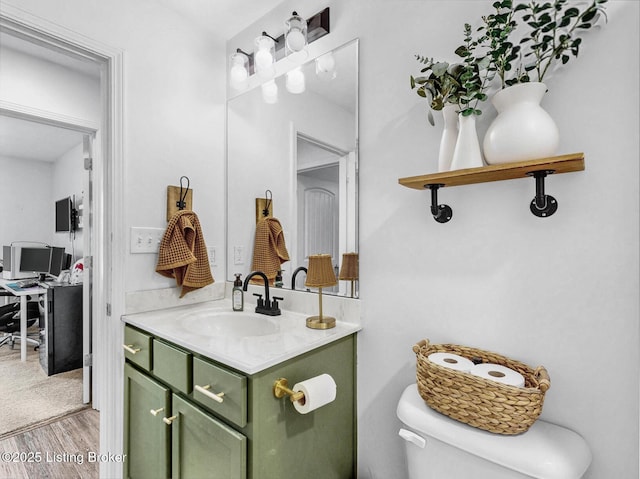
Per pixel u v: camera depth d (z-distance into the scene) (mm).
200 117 1837
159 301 1641
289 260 1624
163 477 1255
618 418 868
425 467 966
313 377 1154
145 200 1604
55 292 2799
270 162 1704
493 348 1061
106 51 1491
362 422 1359
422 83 1080
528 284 1001
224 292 1926
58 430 2049
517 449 811
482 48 1084
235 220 1888
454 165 982
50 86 2232
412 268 1231
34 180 4809
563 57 912
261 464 983
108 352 1525
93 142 2395
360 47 1378
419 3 1222
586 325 912
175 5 1685
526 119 869
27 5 1290
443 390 932
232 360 987
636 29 846
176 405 1209
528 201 1000
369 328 1339
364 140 1359
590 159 904
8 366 3008
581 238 919
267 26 1745
